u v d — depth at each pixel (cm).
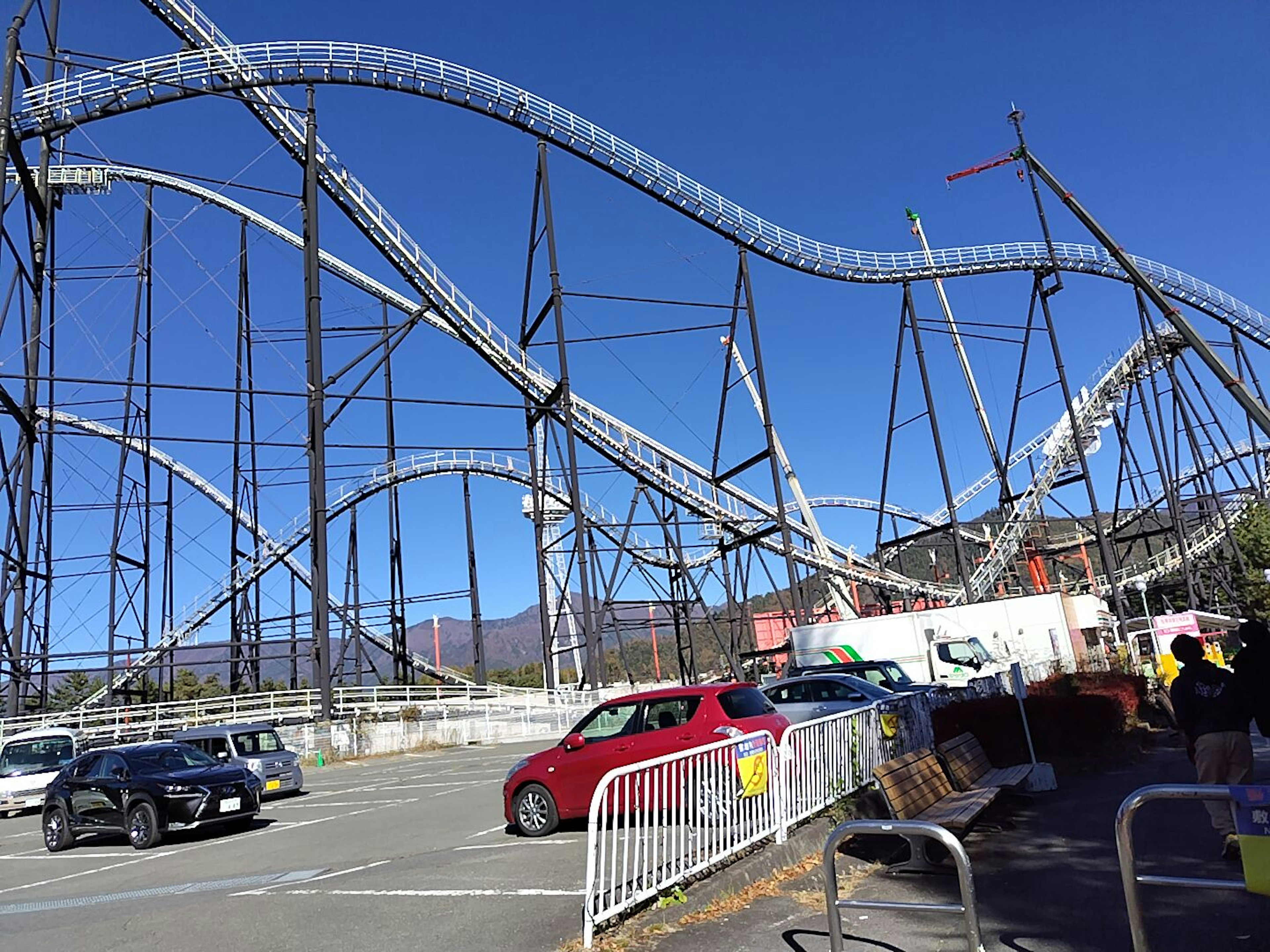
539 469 4878
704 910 718
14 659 3028
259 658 3828
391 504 4828
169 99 3122
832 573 4884
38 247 3133
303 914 800
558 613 5191
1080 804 1111
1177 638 805
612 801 1080
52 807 1589
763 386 3881
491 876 892
